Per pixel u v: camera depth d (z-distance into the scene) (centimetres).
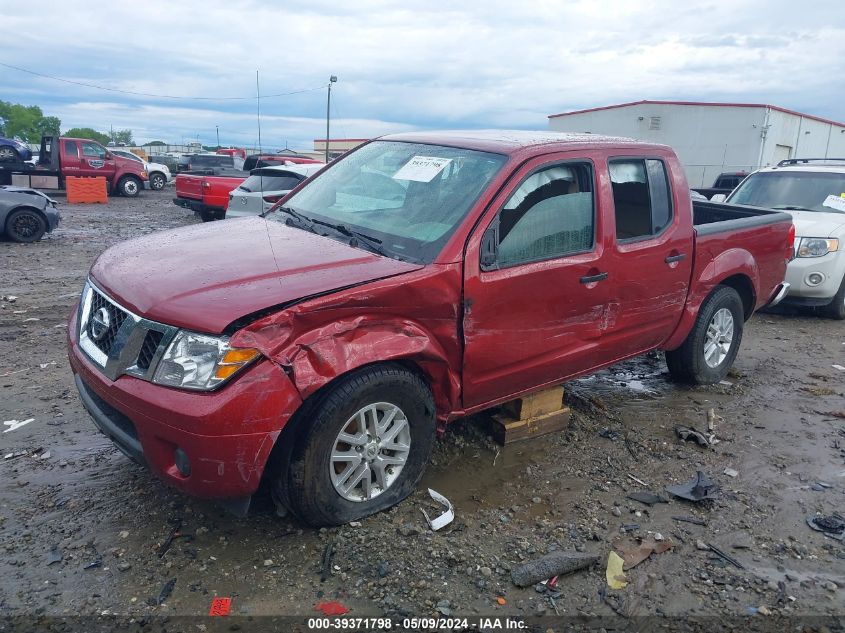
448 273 348
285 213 449
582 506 382
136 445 312
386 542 334
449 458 427
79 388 361
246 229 415
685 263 496
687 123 3662
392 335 332
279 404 295
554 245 404
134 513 350
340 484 335
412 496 378
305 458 314
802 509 396
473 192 378
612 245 432
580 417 495
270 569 312
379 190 423
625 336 464
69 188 2219
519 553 335
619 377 602
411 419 354
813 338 775
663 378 604
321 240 383
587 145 429
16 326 677
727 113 3547
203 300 302
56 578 300
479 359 374
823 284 826
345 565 316
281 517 350
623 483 412
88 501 359
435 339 353
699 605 309
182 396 290
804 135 3978
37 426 446
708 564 339
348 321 320
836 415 537
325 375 306
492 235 368
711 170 3650
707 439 477
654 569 333
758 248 575
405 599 298
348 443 334
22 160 2538
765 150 3544
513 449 445
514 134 458
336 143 5278
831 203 894
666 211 481
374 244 374
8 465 394
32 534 330
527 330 392
